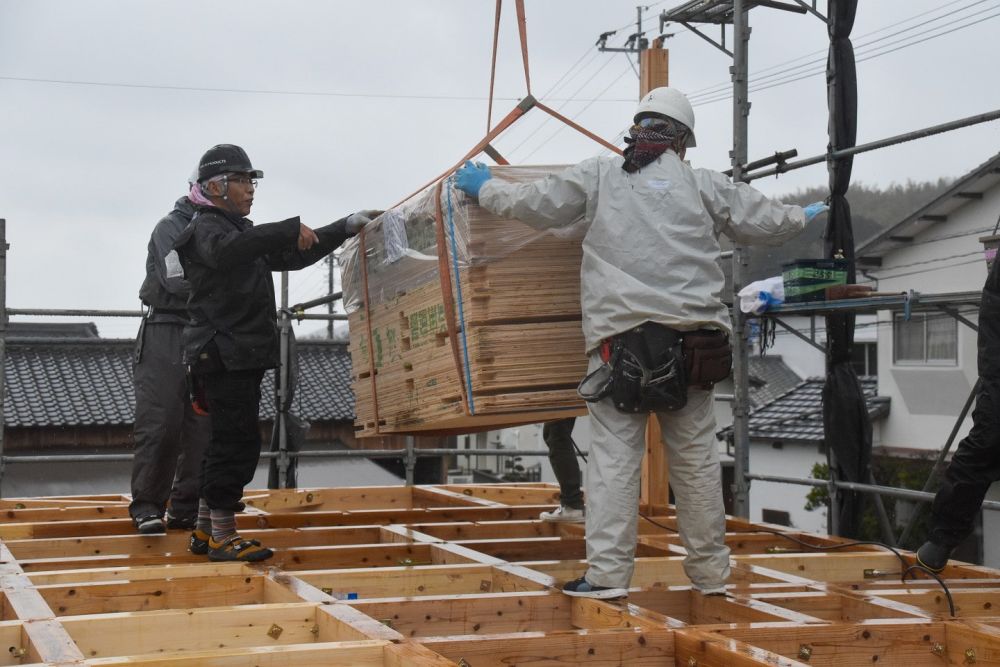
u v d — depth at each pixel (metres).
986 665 2.61
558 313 3.58
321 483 14.94
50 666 2.09
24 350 15.52
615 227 3.05
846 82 5.36
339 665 2.28
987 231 14.94
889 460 15.20
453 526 4.80
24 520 5.30
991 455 3.81
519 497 6.79
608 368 3.05
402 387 4.14
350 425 16.03
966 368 15.80
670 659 2.56
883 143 4.99
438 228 3.65
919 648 2.70
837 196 5.42
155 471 4.45
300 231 3.71
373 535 4.64
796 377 21.28
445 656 2.41
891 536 5.25
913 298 4.56
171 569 3.50
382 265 4.24
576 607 3.03
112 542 4.29
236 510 3.85
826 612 3.22
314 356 17.36
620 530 3.06
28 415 14.12
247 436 3.80
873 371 19.39
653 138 3.12
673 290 3.00
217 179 3.80
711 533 3.21
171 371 4.44
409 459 7.30
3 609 2.96
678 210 3.05
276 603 2.91
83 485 13.70
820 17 5.91
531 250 3.55
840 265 5.27
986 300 3.86
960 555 13.46
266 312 3.81
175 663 2.16
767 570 3.72
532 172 3.56
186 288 4.14
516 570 3.46
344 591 3.37
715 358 3.04
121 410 14.51
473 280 3.50
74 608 3.12
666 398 2.98
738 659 2.29
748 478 5.73
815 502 16.05
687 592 3.28
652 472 5.71
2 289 6.31
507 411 3.51
